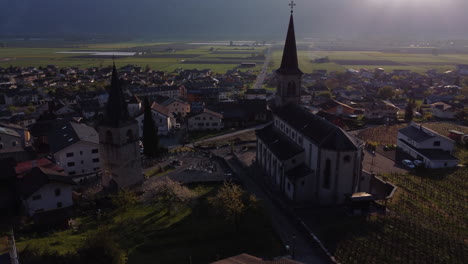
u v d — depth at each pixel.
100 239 50.91
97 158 99.06
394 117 162.62
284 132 94.94
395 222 66.75
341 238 61.81
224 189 70.69
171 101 165.25
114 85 77.75
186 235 62.62
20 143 104.88
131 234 62.91
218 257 56.88
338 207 73.38
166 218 68.88
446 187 85.00
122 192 73.25
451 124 148.75
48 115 141.62
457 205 75.69
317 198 77.19
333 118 146.75
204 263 55.44
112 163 80.69
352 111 168.75
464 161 102.75
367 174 79.44
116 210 72.81
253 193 82.25
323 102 186.00
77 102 187.50
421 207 74.31
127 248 58.50
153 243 59.97
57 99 193.88
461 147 116.12
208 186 86.56
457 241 60.94
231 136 134.88
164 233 63.03
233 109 159.38
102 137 80.00
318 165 74.75
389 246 59.41
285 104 100.25
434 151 103.19
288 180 79.25
